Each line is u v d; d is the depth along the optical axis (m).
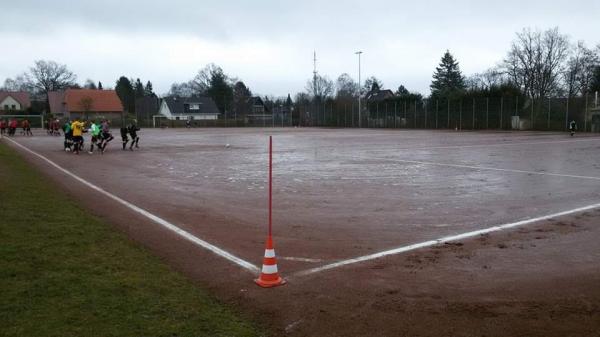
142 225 8.73
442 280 5.96
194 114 111.62
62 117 91.62
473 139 37.94
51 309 4.64
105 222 8.69
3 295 4.90
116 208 10.33
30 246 6.57
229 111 121.50
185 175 16.22
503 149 27.33
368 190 12.80
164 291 5.30
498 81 93.56
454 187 13.32
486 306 5.18
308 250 7.21
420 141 35.78
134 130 29.09
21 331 4.15
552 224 8.90
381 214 9.77
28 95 122.81
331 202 11.07
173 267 6.38
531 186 13.48
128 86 136.50
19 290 5.05
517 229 8.53
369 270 6.32
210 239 7.79
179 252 7.07
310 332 4.56
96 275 5.64
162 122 87.69
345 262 6.63
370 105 74.12
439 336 4.49
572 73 72.06
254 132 59.38
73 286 5.25
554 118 52.56
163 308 4.83
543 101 54.12
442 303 5.25
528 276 6.11
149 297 5.09
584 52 71.81
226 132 60.22
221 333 4.38
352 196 11.88
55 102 104.56
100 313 4.61
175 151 27.48
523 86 72.69
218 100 121.75
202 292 5.41
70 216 8.69
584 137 40.09
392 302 5.27
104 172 17.20
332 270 6.31
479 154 24.09
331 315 4.94
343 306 5.16
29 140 40.56
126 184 14.09
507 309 5.10
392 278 6.02
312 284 5.80
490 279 6.00
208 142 36.72
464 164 19.38
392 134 49.38
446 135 45.72
